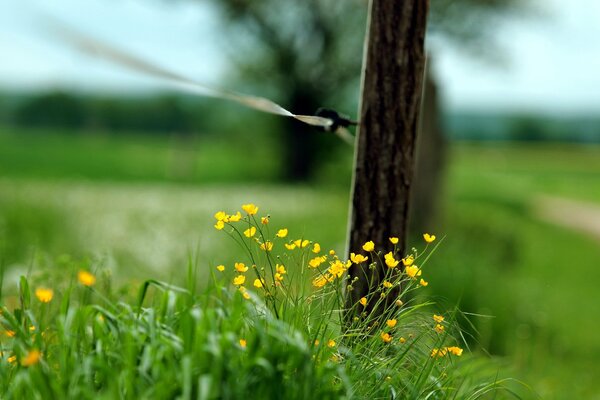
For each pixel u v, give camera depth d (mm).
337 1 33062
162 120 71438
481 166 65188
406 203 3424
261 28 34375
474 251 10727
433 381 2988
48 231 11156
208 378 2186
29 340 2697
